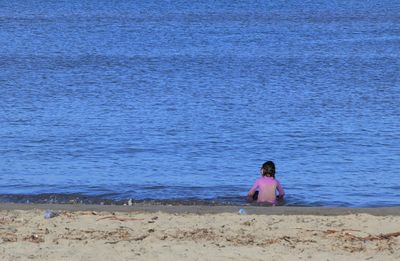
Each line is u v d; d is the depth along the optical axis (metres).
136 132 72.31
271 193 45.47
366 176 55.53
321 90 104.19
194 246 29.69
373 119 80.31
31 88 103.62
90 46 170.75
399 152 64.06
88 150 64.00
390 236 31.48
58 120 78.56
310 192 50.38
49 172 56.00
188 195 49.03
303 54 154.12
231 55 152.50
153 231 31.81
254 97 97.31
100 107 87.81
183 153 63.38
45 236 30.84
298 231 32.12
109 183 52.50
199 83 111.50
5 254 28.45
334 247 29.92
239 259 28.31
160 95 98.88
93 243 29.97
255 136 70.81
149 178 54.31
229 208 37.28
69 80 113.00
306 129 74.56
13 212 35.22
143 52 158.25
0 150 63.50
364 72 124.81
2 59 140.75
